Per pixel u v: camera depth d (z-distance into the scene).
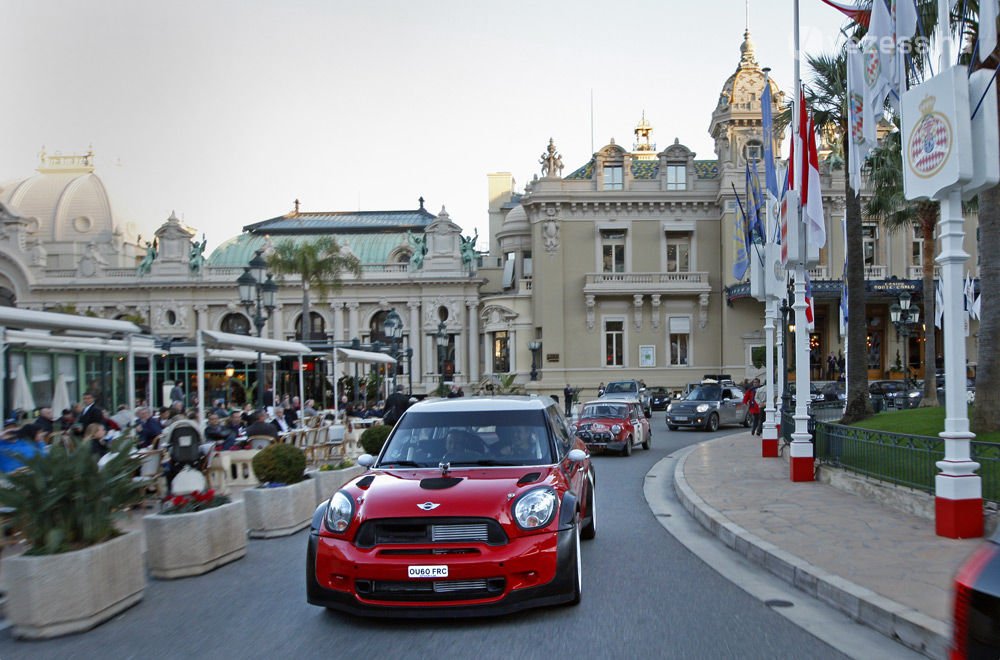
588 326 49.69
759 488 13.62
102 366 21.75
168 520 8.35
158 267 57.62
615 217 49.88
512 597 6.43
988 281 13.12
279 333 57.22
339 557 6.51
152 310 57.41
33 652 6.08
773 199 18.81
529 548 6.52
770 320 19.72
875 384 38.53
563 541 6.72
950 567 7.56
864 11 12.71
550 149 50.09
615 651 5.80
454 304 56.59
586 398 49.31
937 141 8.80
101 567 6.77
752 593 7.45
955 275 8.91
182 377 48.88
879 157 25.02
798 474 14.36
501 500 6.71
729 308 48.62
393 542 6.53
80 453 6.99
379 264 57.66
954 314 8.96
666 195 49.28
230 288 56.91
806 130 14.23
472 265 57.53
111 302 57.69
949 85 8.60
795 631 6.25
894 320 32.06
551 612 6.84
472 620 6.64
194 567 8.41
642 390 41.66
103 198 74.00
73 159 78.06
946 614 6.01
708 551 9.48
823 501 11.94
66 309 51.84
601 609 6.92
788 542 8.96
